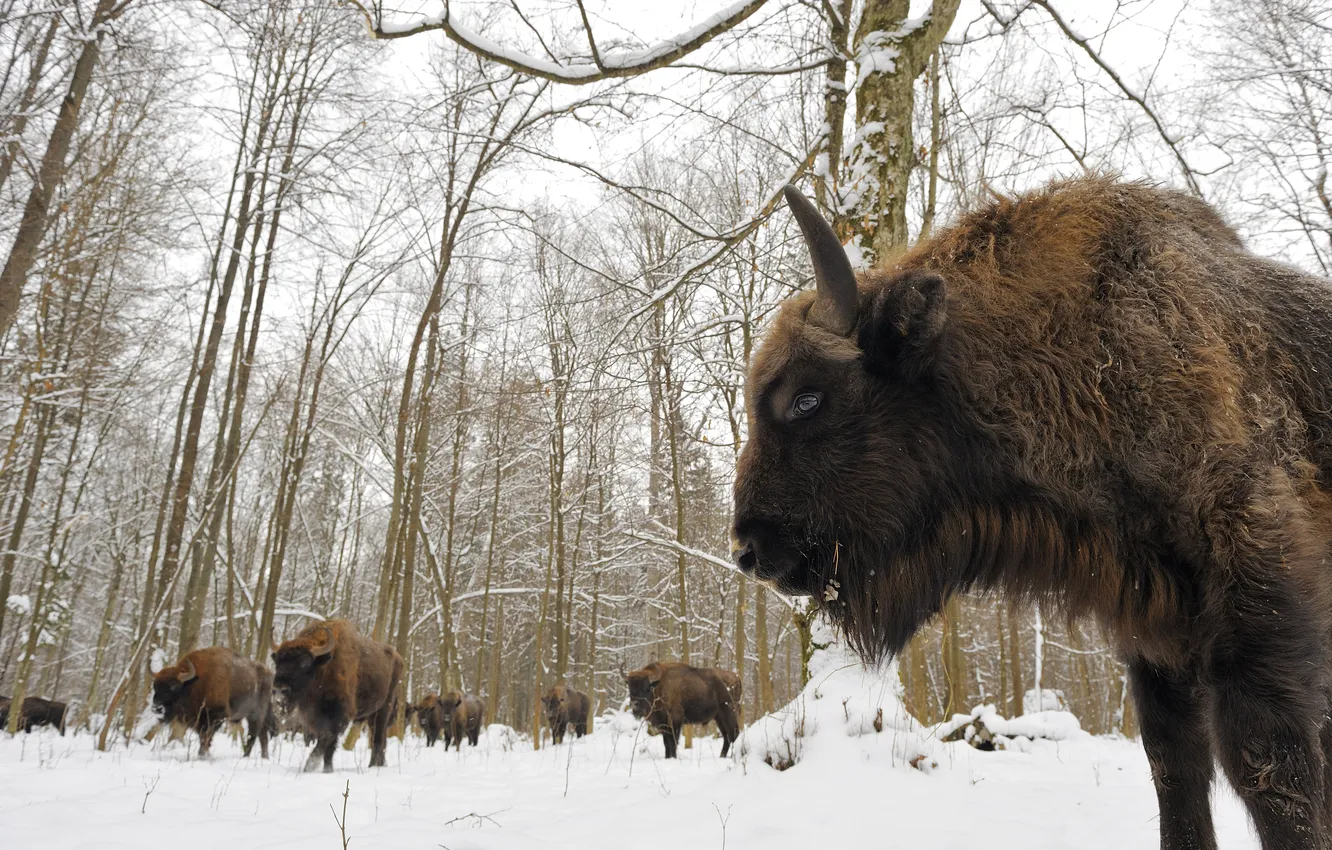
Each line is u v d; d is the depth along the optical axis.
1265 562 2.12
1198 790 2.60
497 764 9.70
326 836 3.48
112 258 13.39
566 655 18.28
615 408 7.76
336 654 9.04
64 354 14.21
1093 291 2.56
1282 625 2.08
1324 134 10.70
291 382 20.41
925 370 2.72
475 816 4.21
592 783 6.05
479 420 19.41
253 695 10.97
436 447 21.55
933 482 2.75
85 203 10.15
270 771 8.12
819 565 2.78
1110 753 6.95
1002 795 4.22
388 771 8.56
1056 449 2.55
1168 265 2.50
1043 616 2.80
